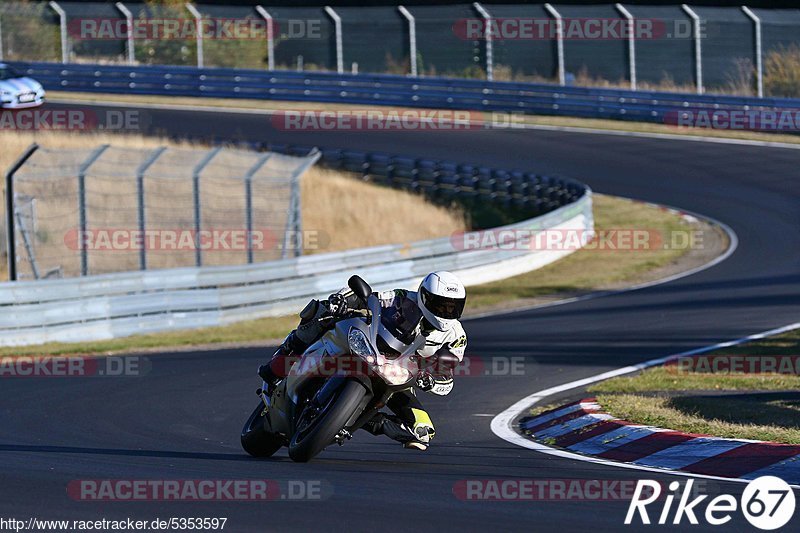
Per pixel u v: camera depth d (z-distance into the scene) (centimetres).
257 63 16262
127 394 4391
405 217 11050
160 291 7138
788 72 14900
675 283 7975
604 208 10912
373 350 2584
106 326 6769
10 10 16375
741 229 9800
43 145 11506
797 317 6419
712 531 2088
